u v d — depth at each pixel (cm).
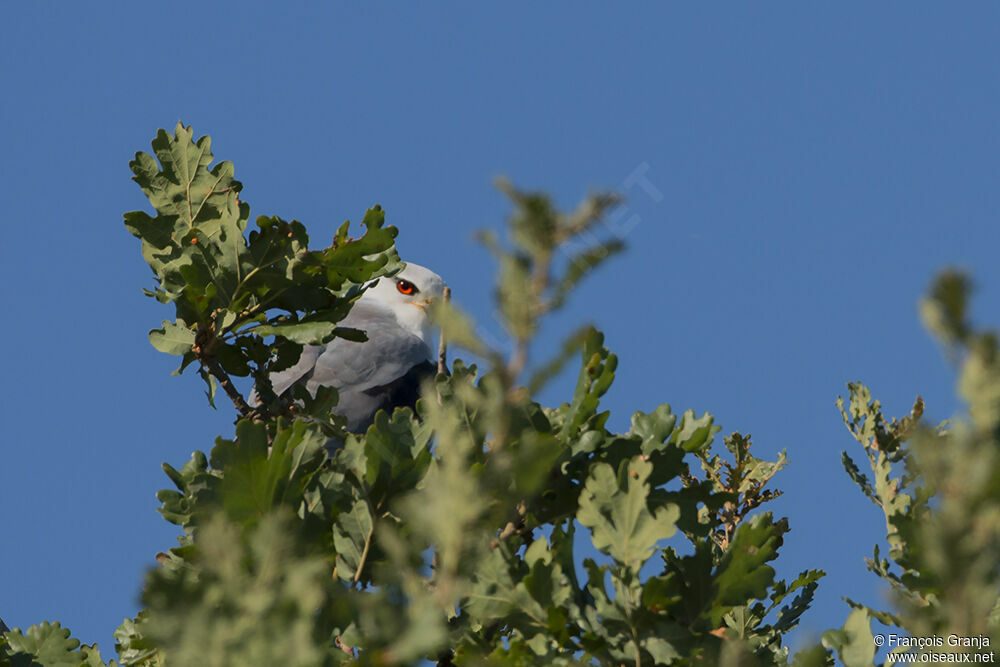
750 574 458
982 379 275
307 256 702
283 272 702
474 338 298
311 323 700
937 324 276
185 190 740
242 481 478
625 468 432
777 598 637
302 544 482
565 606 441
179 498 531
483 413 488
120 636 628
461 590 432
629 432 546
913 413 531
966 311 274
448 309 298
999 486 276
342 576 479
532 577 436
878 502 523
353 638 430
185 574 475
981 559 287
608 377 514
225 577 334
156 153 740
